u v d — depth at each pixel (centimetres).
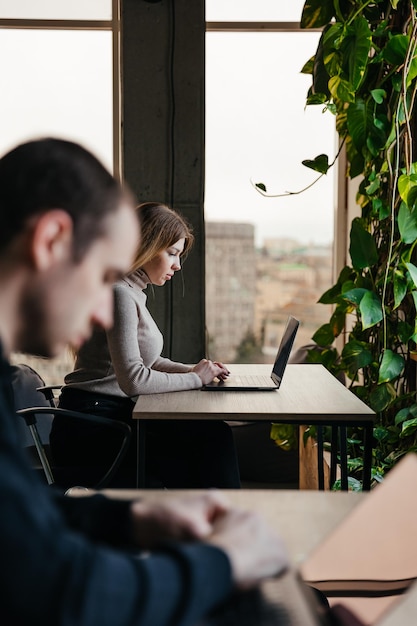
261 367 348
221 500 96
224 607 84
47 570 66
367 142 378
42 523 68
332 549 98
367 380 407
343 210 477
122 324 283
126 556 73
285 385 303
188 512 94
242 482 445
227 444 294
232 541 84
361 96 394
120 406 294
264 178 472
